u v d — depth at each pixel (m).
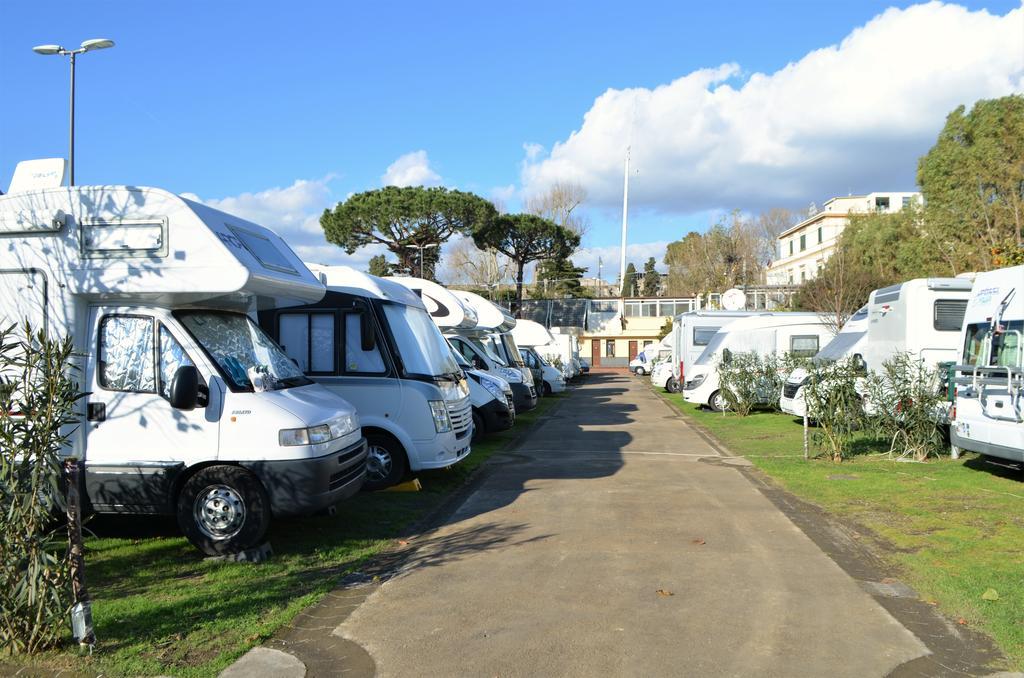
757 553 6.66
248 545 6.28
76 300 6.30
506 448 13.81
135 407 6.30
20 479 4.23
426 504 8.74
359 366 9.37
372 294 9.43
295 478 6.26
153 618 4.94
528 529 7.56
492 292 53.06
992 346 10.25
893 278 34.06
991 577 5.86
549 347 39.41
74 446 6.26
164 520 7.66
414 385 9.30
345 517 7.99
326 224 40.22
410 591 5.62
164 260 6.23
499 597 5.48
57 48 18.78
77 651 4.36
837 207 62.12
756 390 20.16
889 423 11.72
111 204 6.29
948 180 30.12
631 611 5.19
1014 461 9.69
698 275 70.44
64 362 4.51
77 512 4.39
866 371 13.39
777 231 74.00
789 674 4.21
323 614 5.15
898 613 5.18
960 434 10.54
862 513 8.15
